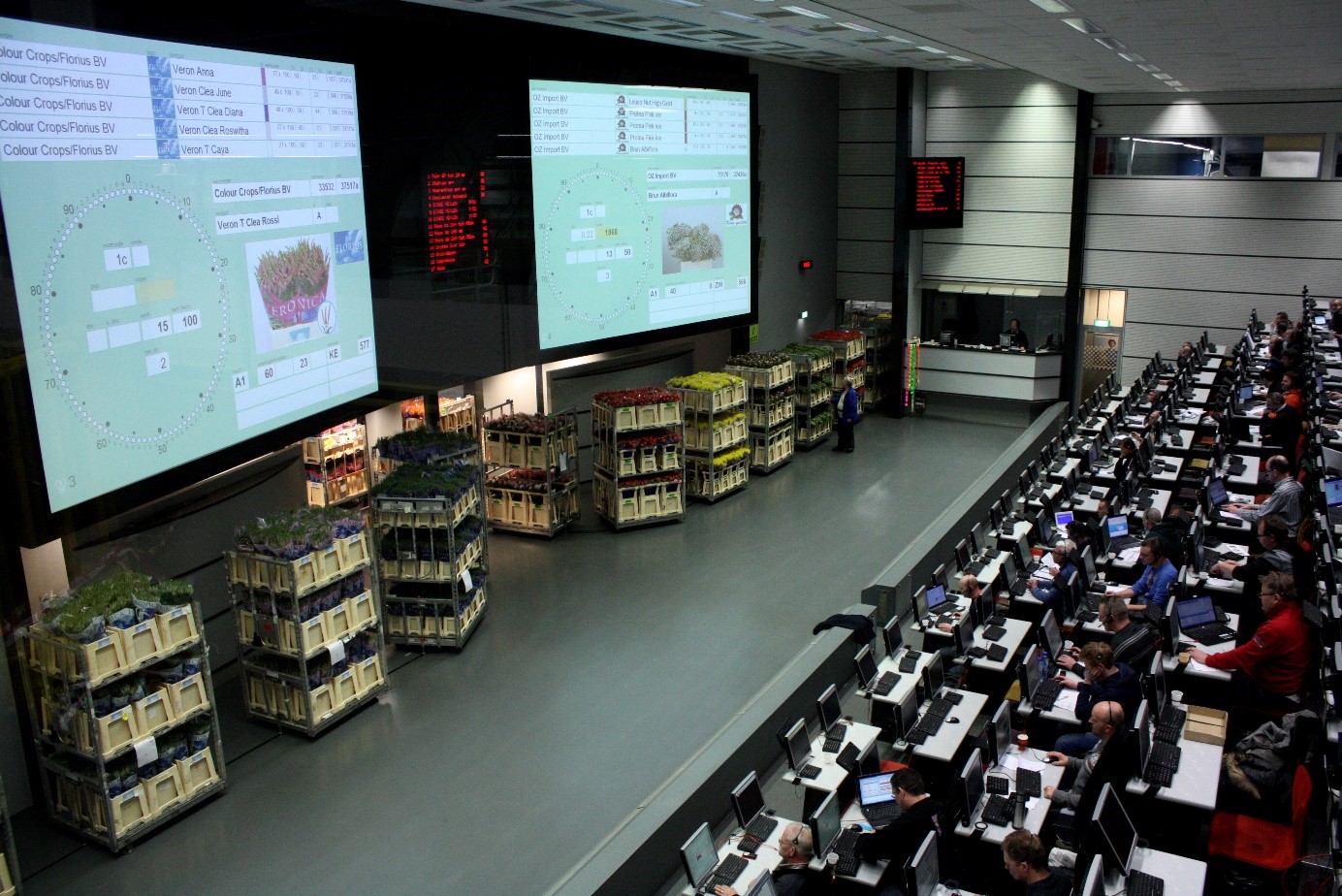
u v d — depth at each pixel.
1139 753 6.93
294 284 9.59
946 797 7.49
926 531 12.62
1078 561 10.27
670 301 15.47
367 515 10.62
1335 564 8.96
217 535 10.44
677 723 9.42
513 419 13.98
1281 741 7.13
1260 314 18.30
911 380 20.58
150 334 7.95
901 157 19.41
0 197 6.68
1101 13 8.66
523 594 12.26
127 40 7.64
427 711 9.73
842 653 10.14
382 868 7.57
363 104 10.44
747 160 16.59
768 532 14.13
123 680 7.72
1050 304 19.81
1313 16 8.54
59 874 7.53
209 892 7.34
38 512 7.05
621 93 14.09
